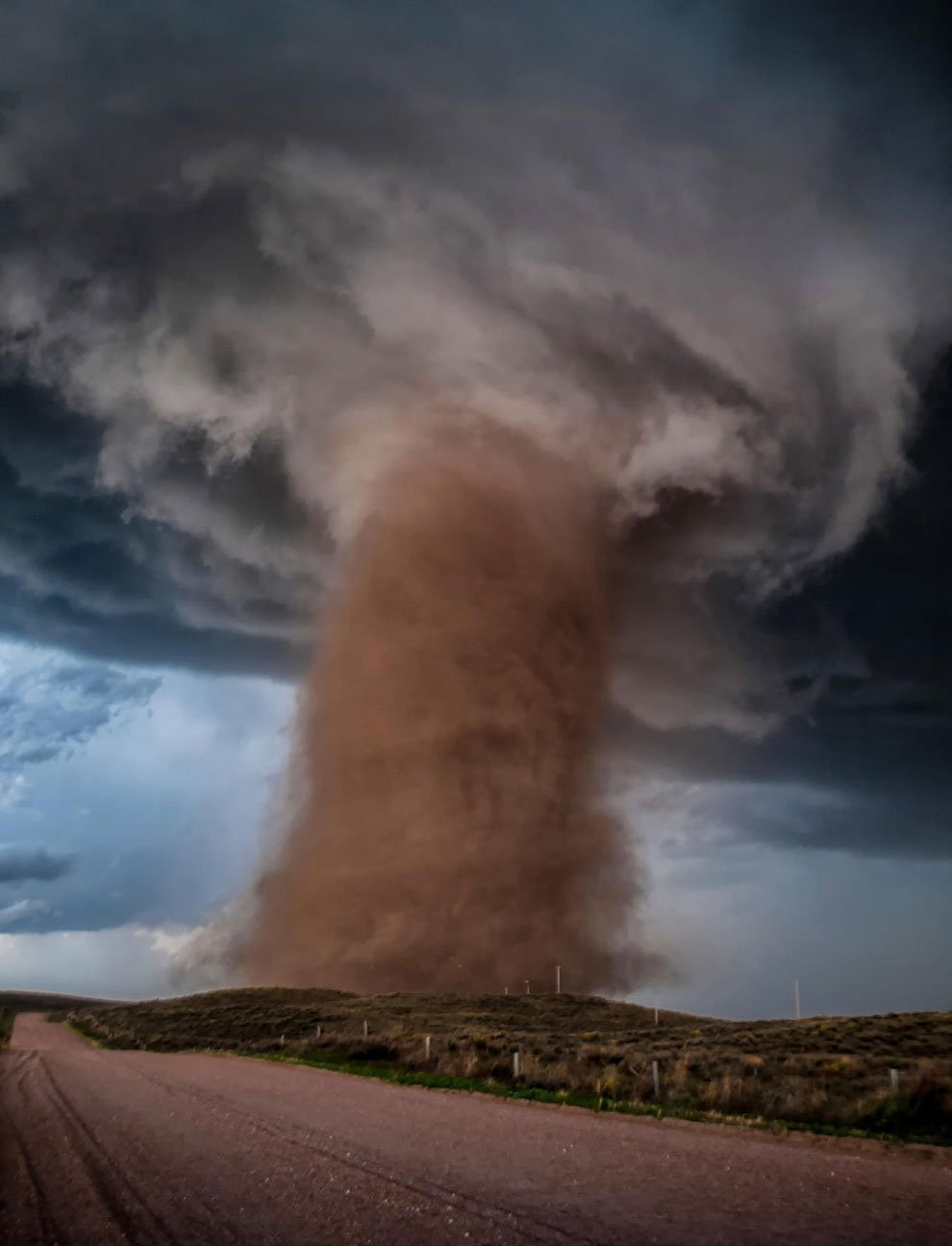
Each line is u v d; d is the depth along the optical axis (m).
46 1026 70.88
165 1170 9.54
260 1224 7.00
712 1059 22.66
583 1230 6.53
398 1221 6.91
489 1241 6.27
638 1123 13.04
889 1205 7.41
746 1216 6.94
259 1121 13.32
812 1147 10.77
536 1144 10.80
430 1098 17.09
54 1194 8.59
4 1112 15.74
